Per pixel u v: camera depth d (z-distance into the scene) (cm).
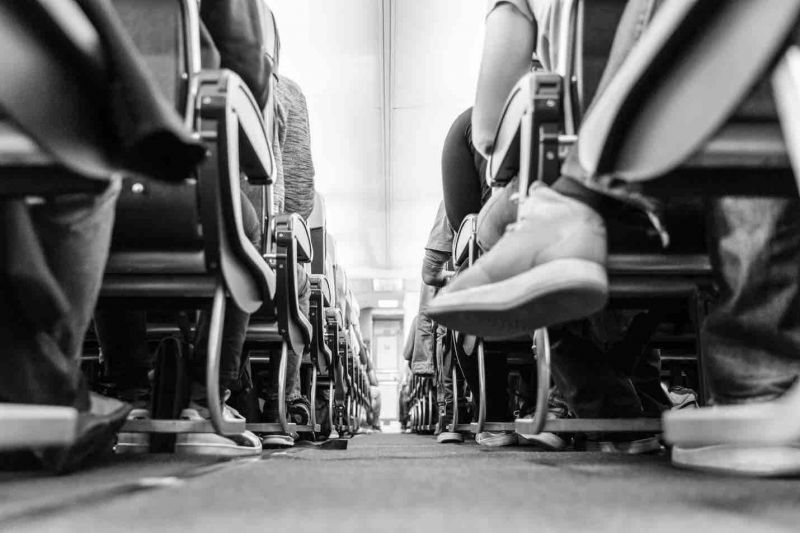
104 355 183
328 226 1259
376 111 802
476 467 126
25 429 63
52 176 81
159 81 126
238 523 59
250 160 152
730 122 82
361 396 886
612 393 182
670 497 78
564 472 113
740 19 62
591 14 131
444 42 652
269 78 171
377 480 98
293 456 171
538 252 114
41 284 102
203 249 134
